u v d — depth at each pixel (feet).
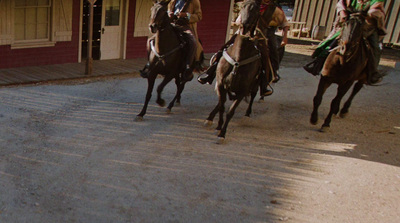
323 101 35.37
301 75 45.93
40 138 21.72
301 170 20.80
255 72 22.72
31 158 19.33
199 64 28.30
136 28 45.52
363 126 29.07
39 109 26.50
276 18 25.72
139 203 16.43
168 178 18.66
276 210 16.88
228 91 23.53
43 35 38.91
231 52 22.29
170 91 34.27
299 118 29.63
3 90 30.17
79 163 19.29
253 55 22.15
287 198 17.94
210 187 18.25
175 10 26.86
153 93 33.09
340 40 24.12
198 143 23.04
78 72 37.81
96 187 17.30
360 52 24.90
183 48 25.88
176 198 17.07
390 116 32.32
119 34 44.93
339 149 24.12
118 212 15.69
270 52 25.02
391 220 16.93
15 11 36.47
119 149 21.25
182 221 15.53
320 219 16.51
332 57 25.21
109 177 18.24
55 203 15.87
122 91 32.89
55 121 24.52
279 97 35.55
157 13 23.72
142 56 47.26
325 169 21.15
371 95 39.04
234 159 21.38
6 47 36.27
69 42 40.70
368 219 16.85
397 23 72.08
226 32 55.52
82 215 15.29
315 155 22.90
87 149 20.90
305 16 78.95
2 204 15.40
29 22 37.65
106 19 43.34
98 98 30.27
